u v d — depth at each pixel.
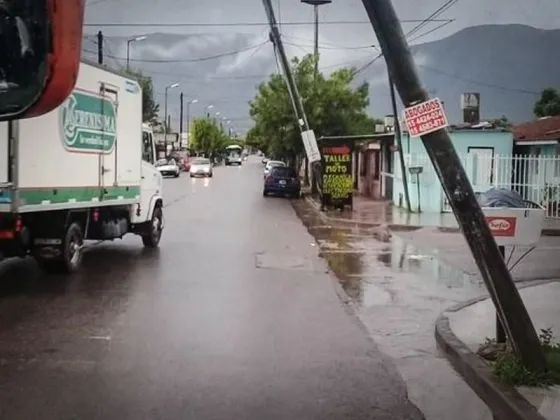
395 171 35.12
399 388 7.13
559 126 32.97
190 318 10.09
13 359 7.87
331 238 21.38
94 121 14.36
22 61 2.93
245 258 16.58
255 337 9.08
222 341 8.82
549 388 6.72
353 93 44.25
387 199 39.09
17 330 9.24
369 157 44.66
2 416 6.03
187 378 7.24
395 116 30.91
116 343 8.62
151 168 18.28
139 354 8.13
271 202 37.56
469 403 6.70
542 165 27.48
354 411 6.39
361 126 45.25
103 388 6.86
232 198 39.97
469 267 15.84
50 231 13.21
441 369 7.86
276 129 44.72
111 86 15.20
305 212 31.34
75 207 13.55
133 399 6.54
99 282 12.92
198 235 21.36
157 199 18.58
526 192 27.66
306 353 8.38
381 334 9.49
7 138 11.52
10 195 11.59
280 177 41.94
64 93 2.97
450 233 23.16
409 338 9.31
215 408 6.34
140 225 18.16
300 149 44.62
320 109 42.88
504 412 6.38
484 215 7.21
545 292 12.23
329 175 31.25
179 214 28.72
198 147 138.38
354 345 8.85
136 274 13.91
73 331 9.21
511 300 7.01
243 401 6.57
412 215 29.12
